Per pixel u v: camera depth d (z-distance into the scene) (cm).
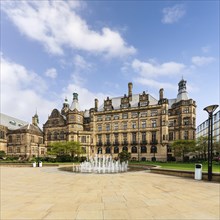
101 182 1472
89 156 6316
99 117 7125
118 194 1034
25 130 7344
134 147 6391
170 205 819
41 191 1129
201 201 884
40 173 2195
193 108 6144
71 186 1298
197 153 6094
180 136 6103
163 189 1171
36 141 7775
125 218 662
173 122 6419
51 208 779
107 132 6881
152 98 6688
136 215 693
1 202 878
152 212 725
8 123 8462
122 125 6719
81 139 6994
